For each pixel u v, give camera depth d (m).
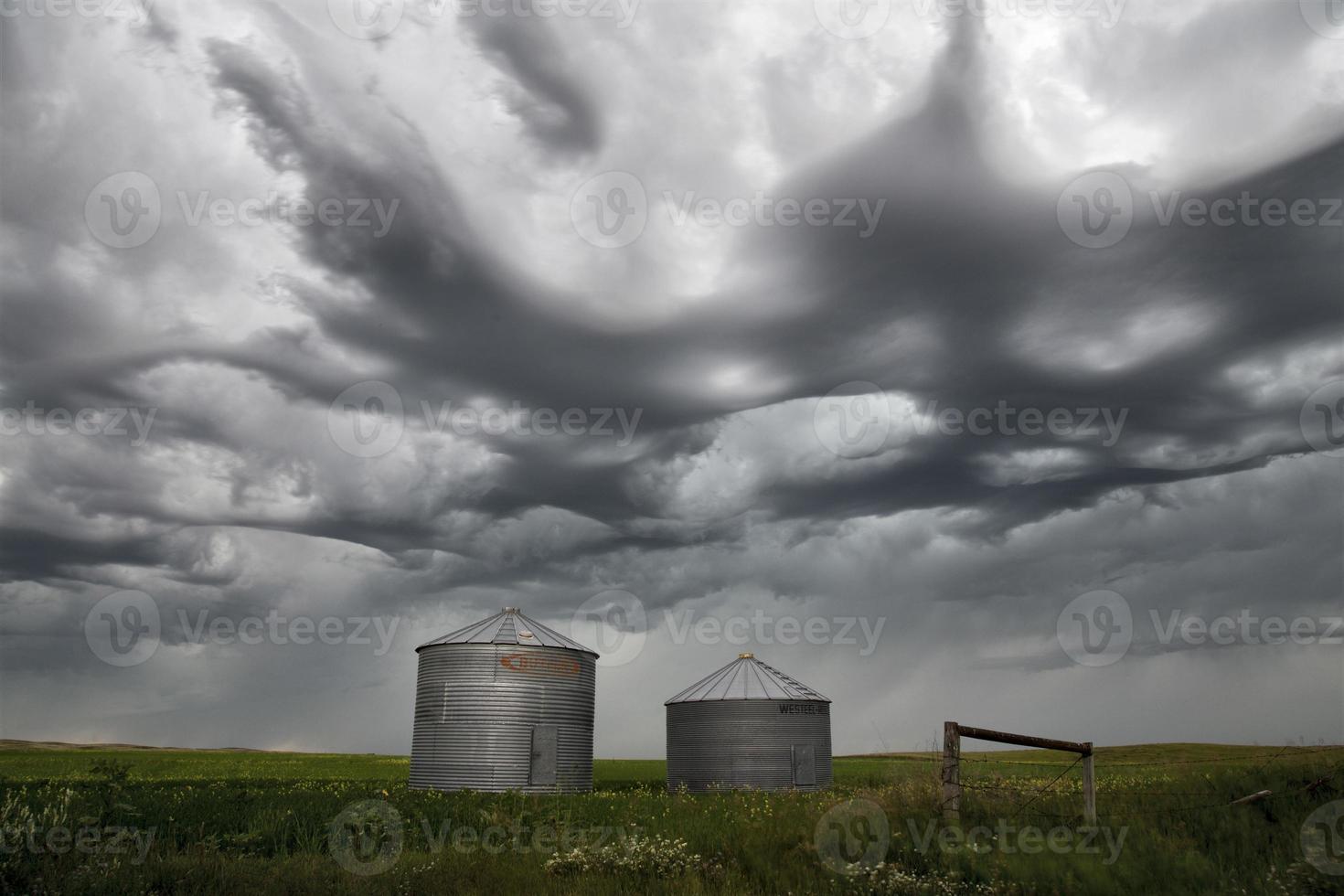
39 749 127.31
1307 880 12.95
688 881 14.85
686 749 43.31
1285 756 20.94
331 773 58.19
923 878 14.53
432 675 41.72
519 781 39.94
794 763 41.44
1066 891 13.28
